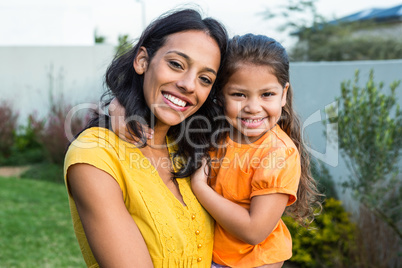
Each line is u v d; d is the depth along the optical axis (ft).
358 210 15.20
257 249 6.18
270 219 5.78
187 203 5.69
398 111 13.37
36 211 20.93
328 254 14.58
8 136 32.14
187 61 5.20
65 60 33.68
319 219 15.01
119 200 4.88
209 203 5.76
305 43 47.91
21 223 19.10
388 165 13.21
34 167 29.17
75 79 33.78
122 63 5.82
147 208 5.03
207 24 5.47
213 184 6.51
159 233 5.02
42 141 29.43
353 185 14.08
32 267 14.84
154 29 5.41
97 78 33.55
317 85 18.84
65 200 22.97
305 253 14.80
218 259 6.20
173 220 5.18
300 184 7.27
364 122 13.56
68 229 18.72
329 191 16.34
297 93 19.90
